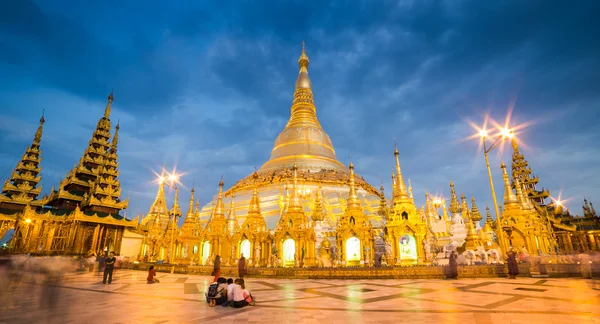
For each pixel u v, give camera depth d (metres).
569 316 12.23
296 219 40.72
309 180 65.25
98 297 18.16
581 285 21.83
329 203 58.62
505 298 16.56
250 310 14.03
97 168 68.88
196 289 22.03
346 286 23.22
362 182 71.56
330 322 11.61
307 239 39.38
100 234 58.12
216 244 47.34
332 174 69.06
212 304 15.05
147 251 63.19
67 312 13.56
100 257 44.19
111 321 11.91
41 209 63.78
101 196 62.34
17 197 61.12
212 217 50.69
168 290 21.48
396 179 39.41
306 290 21.05
